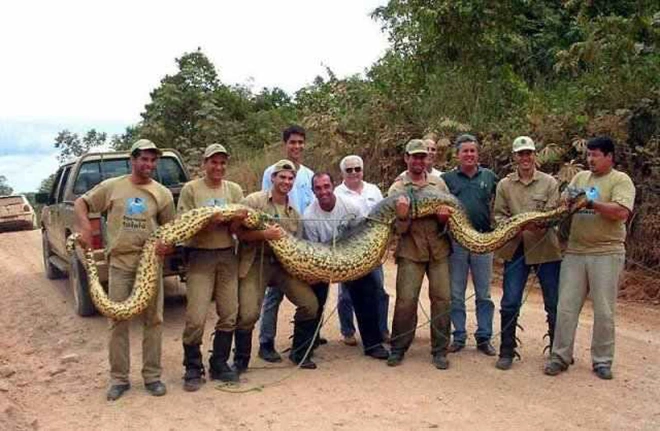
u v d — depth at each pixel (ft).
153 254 21.27
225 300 22.61
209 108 93.56
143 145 21.68
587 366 23.66
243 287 23.04
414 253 23.48
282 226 23.89
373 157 56.44
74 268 32.94
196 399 21.39
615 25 42.52
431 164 26.94
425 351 25.89
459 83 54.08
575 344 26.32
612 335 22.40
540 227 22.97
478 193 24.98
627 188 21.77
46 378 24.66
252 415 19.89
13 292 41.39
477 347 25.77
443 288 23.59
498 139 47.09
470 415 19.40
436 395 20.99
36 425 19.93
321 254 22.82
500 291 37.22
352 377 22.91
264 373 23.72
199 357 22.58
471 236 23.06
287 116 88.63
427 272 23.90
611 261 22.15
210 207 21.84
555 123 42.93
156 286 21.66
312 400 20.88
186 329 22.25
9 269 50.37
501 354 23.68
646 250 37.01
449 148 48.47
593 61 43.83
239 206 22.09
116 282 21.63
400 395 21.06
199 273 22.15
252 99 108.06
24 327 33.04
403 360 24.70
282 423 19.22
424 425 18.78
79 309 33.17
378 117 58.18
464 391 21.33
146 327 21.97
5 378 24.95
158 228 21.56
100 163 35.65
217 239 22.13
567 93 47.42
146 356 22.07
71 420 20.21
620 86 42.01
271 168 26.81
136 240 21.63
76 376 24.67
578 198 21.79
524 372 23.09
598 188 22.21
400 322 23.90
